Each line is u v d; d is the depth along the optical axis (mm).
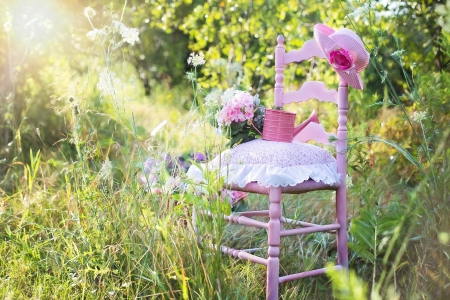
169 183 2182
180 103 7715
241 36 5730
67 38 4820
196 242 1989
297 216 2762
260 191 2084
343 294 979
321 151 2248
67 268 2172
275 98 2490
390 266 2324
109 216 2285
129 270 2064
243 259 2295
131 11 5953
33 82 4332
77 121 2398
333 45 2209
